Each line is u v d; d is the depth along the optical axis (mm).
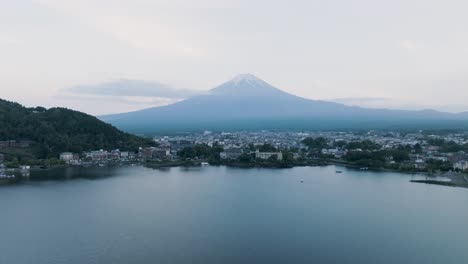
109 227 196375
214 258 159875
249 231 191875
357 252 166875
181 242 176625
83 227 196250
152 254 163250
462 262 157250
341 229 195750
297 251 167500
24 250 166250
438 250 169375
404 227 199125
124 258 159250
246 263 155500
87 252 164750
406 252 167000
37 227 195625
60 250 166625
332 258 160625
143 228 195250
